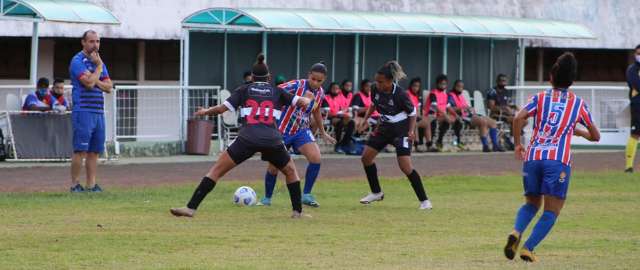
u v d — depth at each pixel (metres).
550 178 25.67
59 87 50.62
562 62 26.12
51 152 50.22
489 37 64.31
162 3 62.19
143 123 56.06
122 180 43.88
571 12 72.56
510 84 67.19
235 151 32.41
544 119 25.92
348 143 58.44
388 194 40.97
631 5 75.12
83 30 59.41
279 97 32.53
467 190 42.91
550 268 24.70
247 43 59.31
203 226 30.91
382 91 36.41
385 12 62.88
